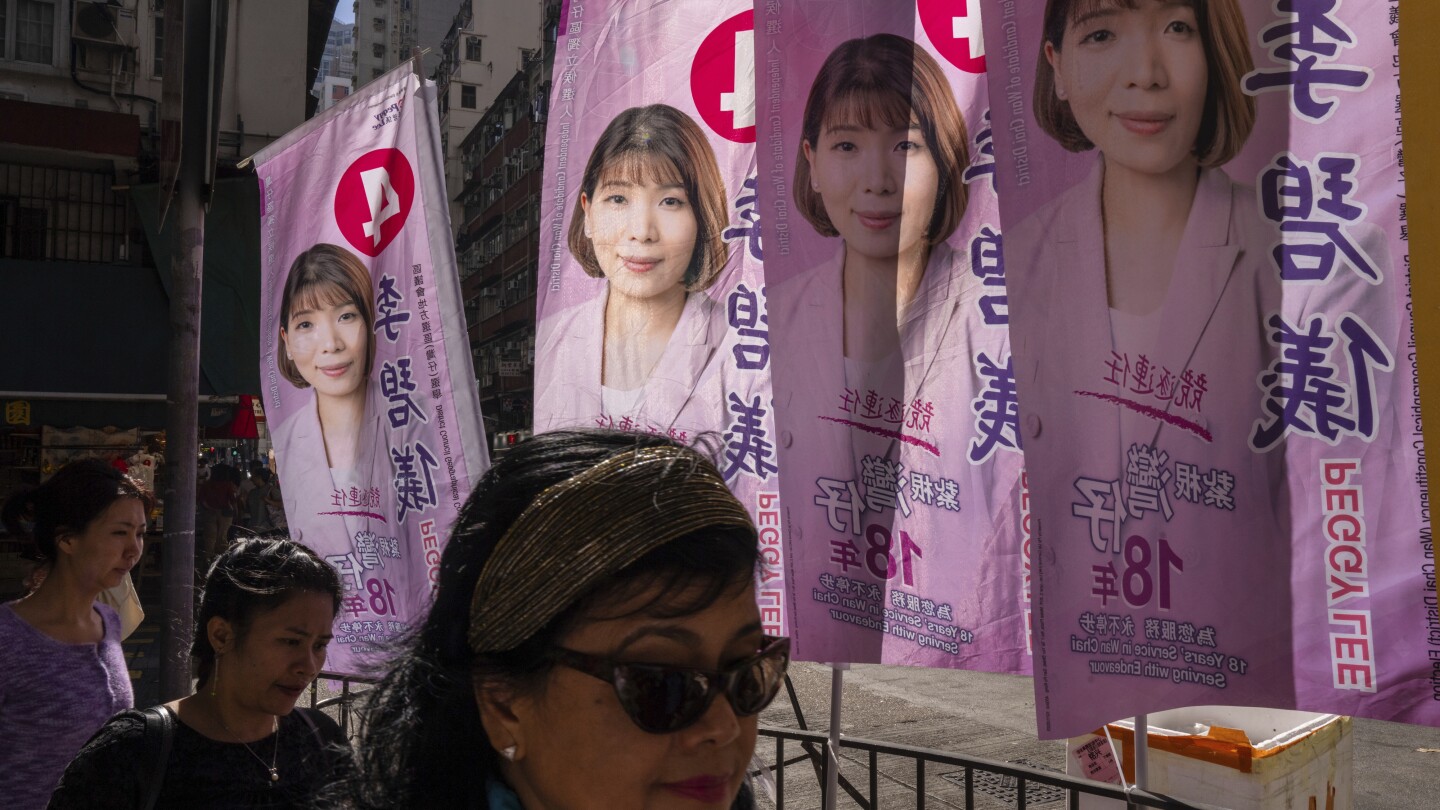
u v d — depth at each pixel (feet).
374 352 10.82
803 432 8.12
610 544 2.28
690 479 2.43
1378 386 5.90
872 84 8.00
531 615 2.32
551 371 9.53
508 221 156.25
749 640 2.49
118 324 29.60
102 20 37.78
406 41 262.06
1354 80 5.99
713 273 9.14
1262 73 6.18
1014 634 7.59
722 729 2.36
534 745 2.45
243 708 5.73
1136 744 8.01
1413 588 5.80
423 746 2.65
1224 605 6.17
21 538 7.53
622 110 9.37
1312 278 6.07
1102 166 6.47
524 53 190.90
